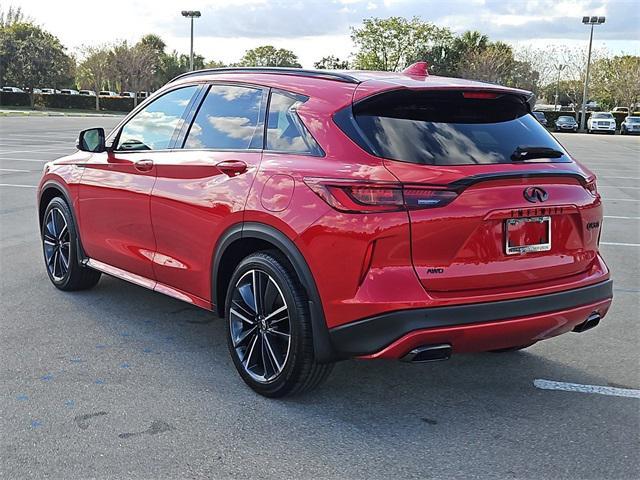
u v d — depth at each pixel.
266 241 3.83
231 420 3.66
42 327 5.04
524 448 3.43
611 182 16.31
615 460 3.32
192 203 4.31
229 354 4.61
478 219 3.42
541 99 82.69
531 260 3.63
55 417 3.63
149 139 4.94
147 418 3.65
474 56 66.00
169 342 4.80
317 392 4.04
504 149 3.70
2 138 25.23
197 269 4.38
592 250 3.98
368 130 3.56
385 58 57.28
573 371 4.47
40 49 64.19
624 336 5.17
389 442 3.46
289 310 3.71
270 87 4.18
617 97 66.31
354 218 3.38
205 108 4.58
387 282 3.35
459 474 3.17
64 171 5.71
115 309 5.50
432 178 3.37
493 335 3.51
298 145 3.81
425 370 4.43
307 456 3.31
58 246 5.93
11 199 10.85
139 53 71.38
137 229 4.90
